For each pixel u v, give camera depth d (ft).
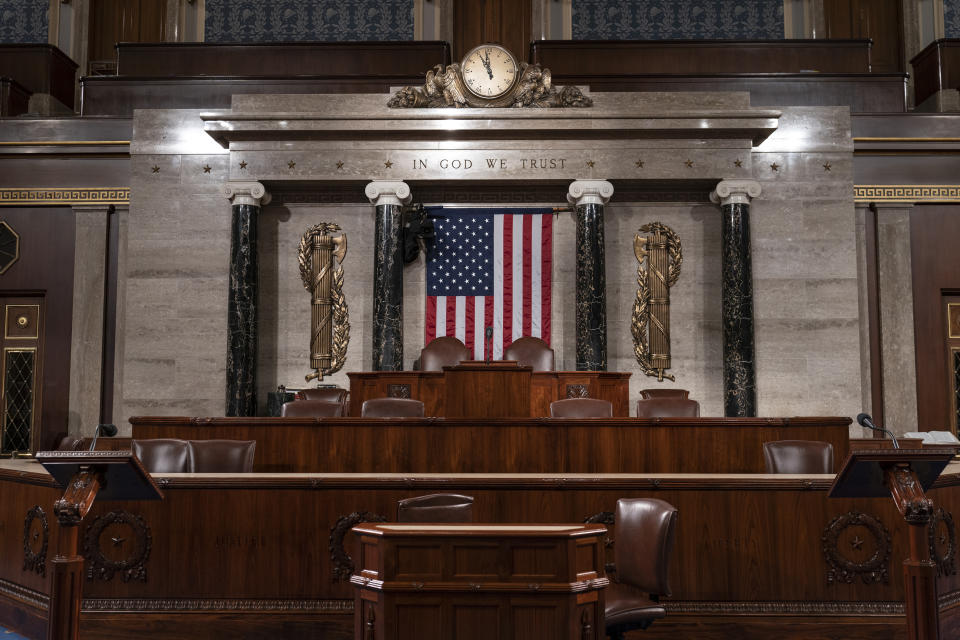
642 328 41.88
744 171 40.47
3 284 42.80
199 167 41.32
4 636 20.04
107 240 42.78
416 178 40.52
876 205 42.24
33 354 43.14
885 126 41.91
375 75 42.45
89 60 51.75
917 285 42.29
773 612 18.99
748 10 51.88
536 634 13.26
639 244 42.37
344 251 42.29
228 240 41.01
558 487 19.30
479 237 42.47
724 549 19.20
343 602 19.12
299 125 40.06
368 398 35.53
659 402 29.76
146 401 40.42
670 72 43.93
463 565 13.46
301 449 25.18
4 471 21.65
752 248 40.96
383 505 19.36
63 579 14.32
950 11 51.13
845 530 19.33
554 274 42.39
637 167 40.50
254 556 19.34
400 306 40.45
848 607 19.12
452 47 51.80
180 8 51.83
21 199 42.78
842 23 51.88
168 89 42.83
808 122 41.39
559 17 51.88
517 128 39.96
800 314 40.65
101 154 42.65
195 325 40.73
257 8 51.93
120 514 19.51
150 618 19.16
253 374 40.09
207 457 22.04
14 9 51.90
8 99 44.47
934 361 41.98
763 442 24.94
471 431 24.72
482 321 41.93
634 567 15.46
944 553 20.18
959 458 32.17
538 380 35.91
